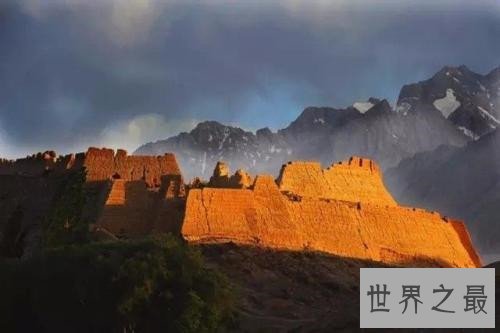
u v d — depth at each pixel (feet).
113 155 360.48
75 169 358.02
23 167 378.73
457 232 401.90
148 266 209.97
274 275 299.17
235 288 247.91
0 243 323.98
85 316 213.05
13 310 222.89
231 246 309.01
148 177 358.02
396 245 361.71
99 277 211.61
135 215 323.37
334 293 295.28
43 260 224.12
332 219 346.54
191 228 309.63
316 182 369.09
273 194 334.03
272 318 262.47
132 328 209.87
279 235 323.57
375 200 385.09
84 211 331.77
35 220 342.85
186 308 206.59
